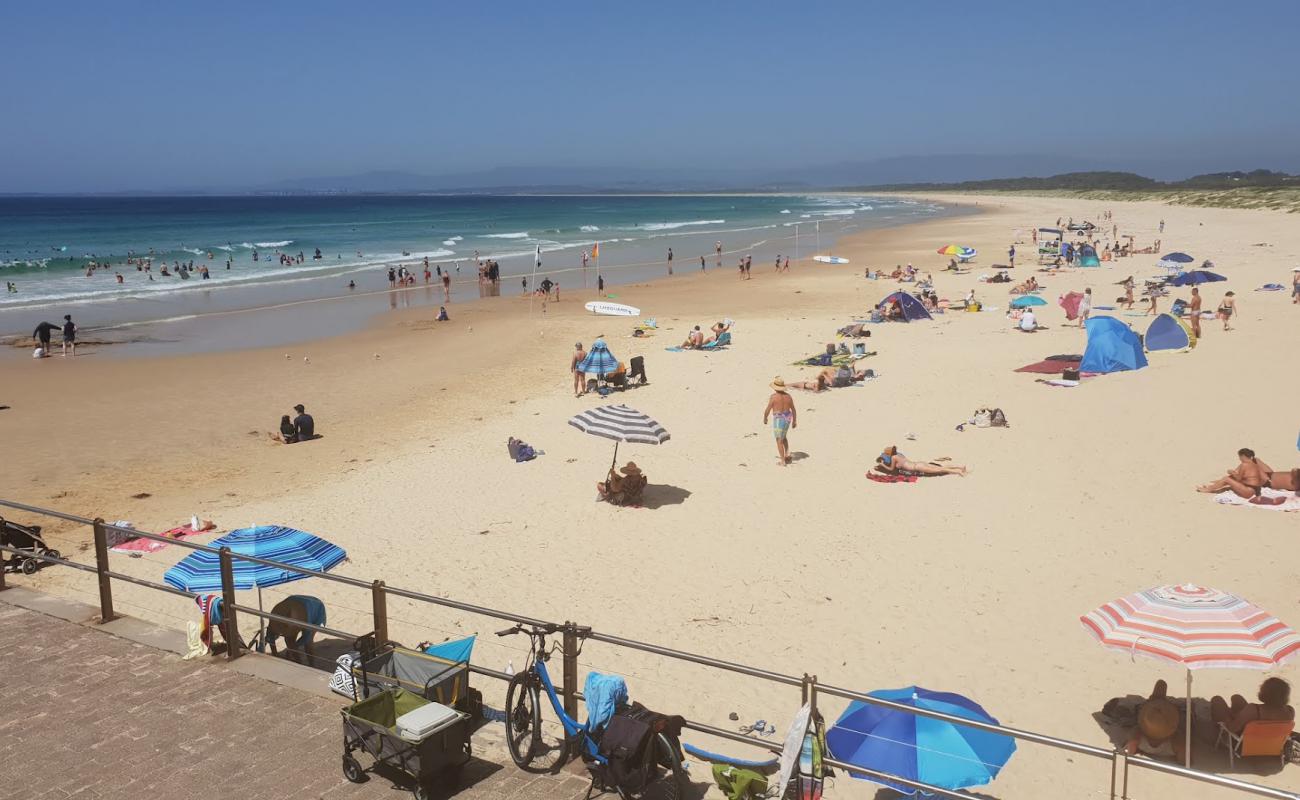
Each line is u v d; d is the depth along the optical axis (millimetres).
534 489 17156
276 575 9820
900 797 7832
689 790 6207
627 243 85312
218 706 6602
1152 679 10062
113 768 5809
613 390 25047
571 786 5785
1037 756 8641
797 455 18672
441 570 13469
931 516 15062
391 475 18344
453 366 29656
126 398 25719
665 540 14500
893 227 108375
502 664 10477
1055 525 14398
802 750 5641
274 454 20188
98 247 86375
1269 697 8406
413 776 5480
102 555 8039
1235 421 18906
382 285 52500
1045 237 79375
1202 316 31078
